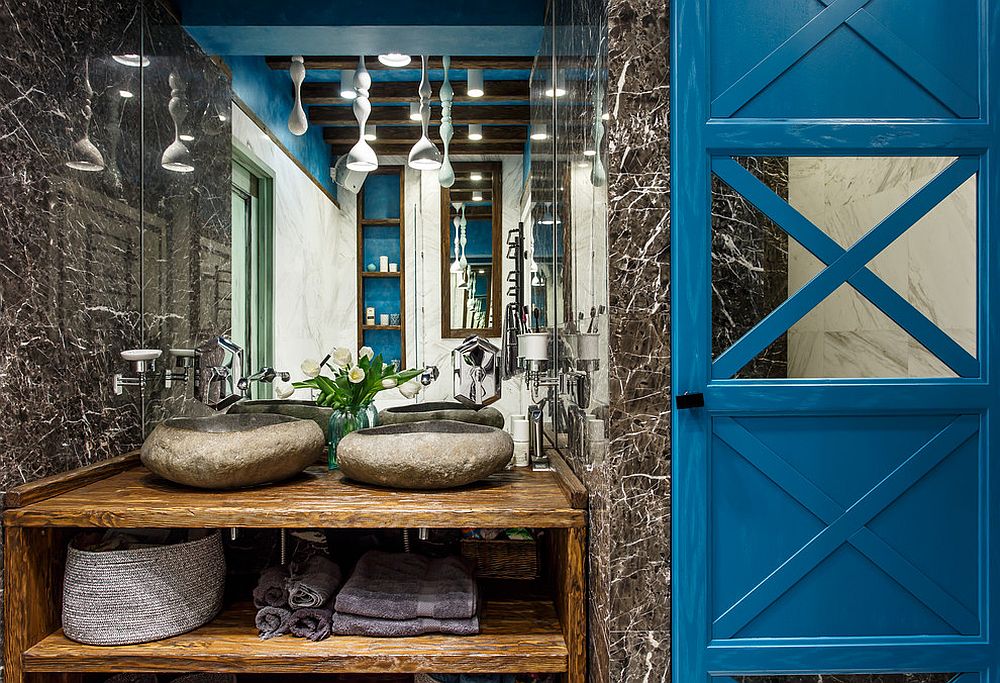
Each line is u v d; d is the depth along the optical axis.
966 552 1.29
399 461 1.50
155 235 1.89
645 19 1.25
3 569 1.36
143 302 1.88
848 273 1.28
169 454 1.49
